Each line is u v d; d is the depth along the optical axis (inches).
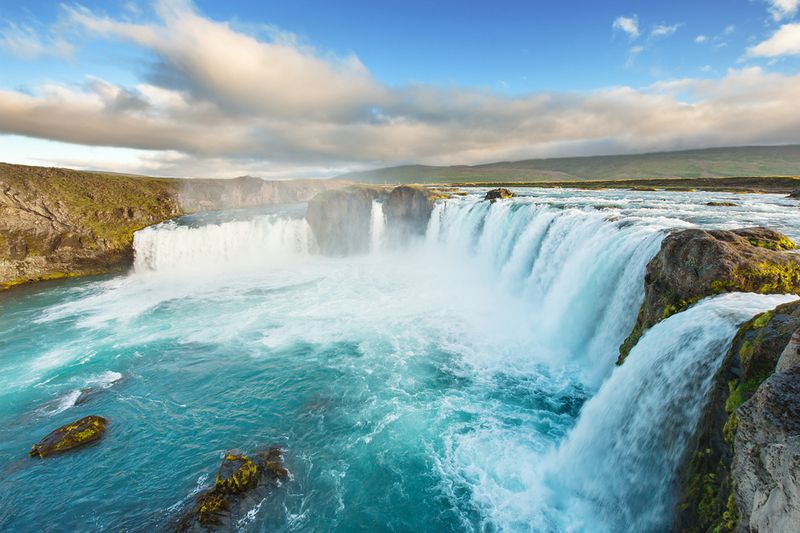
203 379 932.0
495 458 647.1
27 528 557.6
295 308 1370.6
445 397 815.7
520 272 1352.1
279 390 872.9
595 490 531.5
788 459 237.0
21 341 1193.4
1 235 2053.4
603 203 1651.1
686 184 3750.0
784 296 525.7
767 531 255.4
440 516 553.9
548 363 924.0
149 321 1320.1
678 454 416.5
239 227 2213.3
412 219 2107.5
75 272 2175.2
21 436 751.7
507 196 1995.6
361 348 1048.2
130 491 613.0
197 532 529.3
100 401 857.5
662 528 414.9
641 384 519.5
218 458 676.1
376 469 639.1
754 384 349.1
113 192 2783.0
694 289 585.3
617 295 832.9
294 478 623.5
